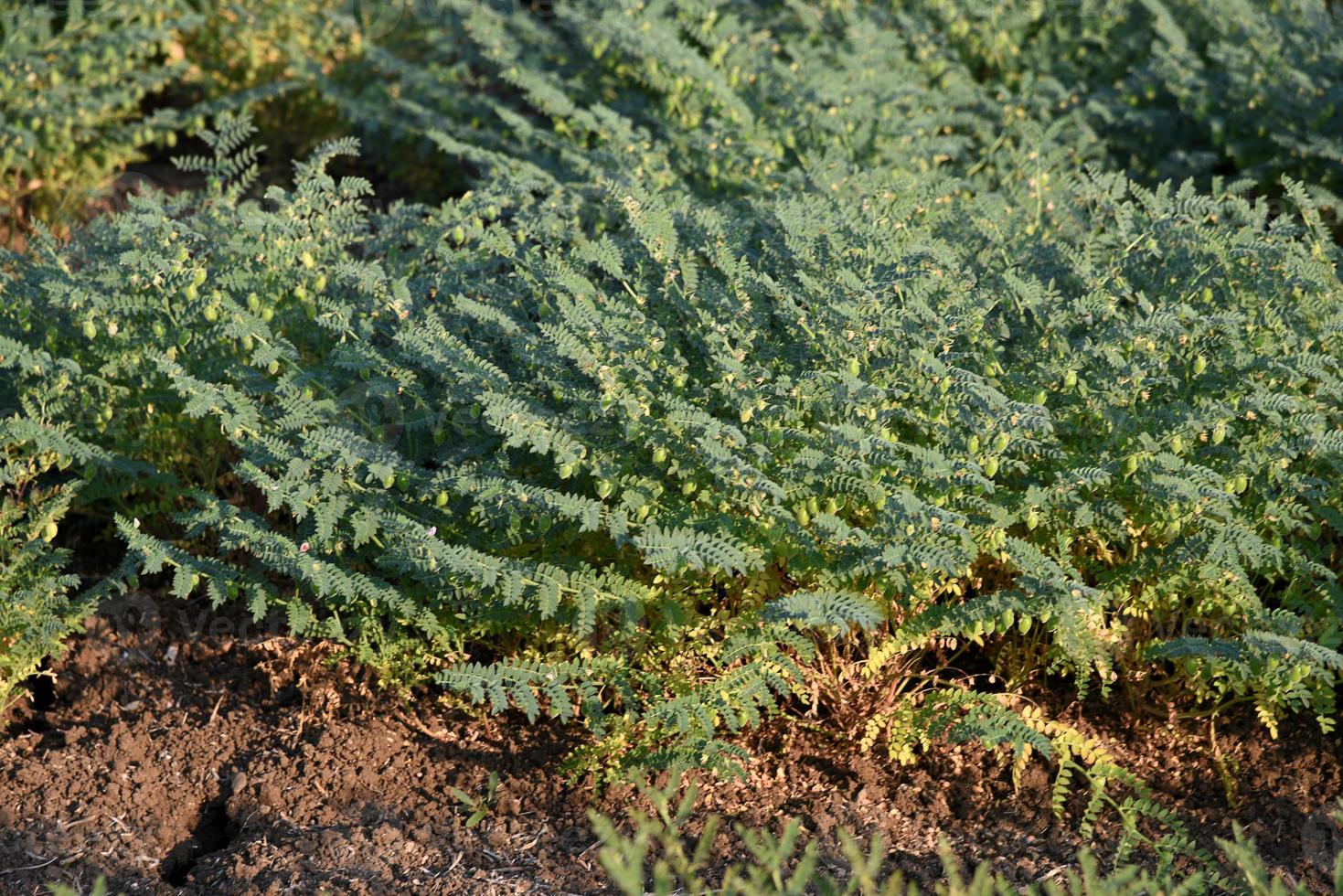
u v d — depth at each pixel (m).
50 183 6.19
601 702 3.74
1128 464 3.60
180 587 3.61
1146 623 3.88
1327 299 4.09
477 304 3.93
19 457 4.11
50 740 3.83
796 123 5.84
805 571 3.70
